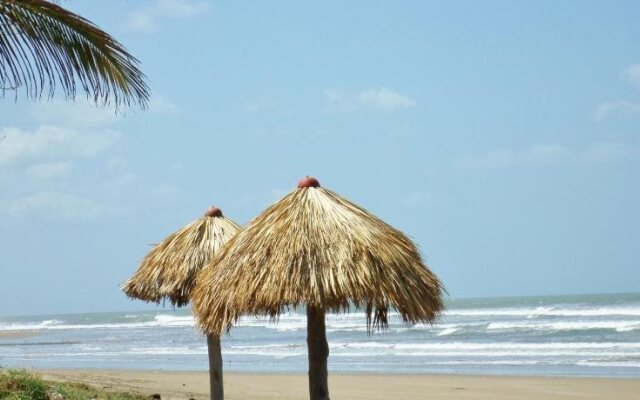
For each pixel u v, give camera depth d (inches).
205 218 409.7
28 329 3435.0
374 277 261.3
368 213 285.1
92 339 2263.8
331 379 999.0
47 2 277.9
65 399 430.9
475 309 2859.3
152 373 1055.0
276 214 279.1
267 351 1535.4
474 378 975.6
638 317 1951.3
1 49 278.1
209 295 278.8
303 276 261.3
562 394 830.5
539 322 1905.8
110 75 296.7
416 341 1635.1
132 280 411.2
